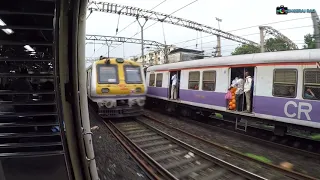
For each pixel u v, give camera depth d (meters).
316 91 6.10
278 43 22.72
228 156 6.04
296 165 5.59
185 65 11.08
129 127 9.04
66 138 1.54
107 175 4.49
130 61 10.70
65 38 1.37
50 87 1.59
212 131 8.98
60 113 1.50
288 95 6.74
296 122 6.53
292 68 6.64
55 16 1.34
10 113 1.48
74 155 1.56
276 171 5.07
